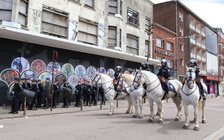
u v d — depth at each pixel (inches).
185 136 289.7
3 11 573.6
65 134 288.8
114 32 914.1
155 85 366.0
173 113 518.6
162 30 1296.8
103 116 458.0
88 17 821.9
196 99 325.4
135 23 1081.4
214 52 2210.9
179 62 1480.1
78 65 776.9
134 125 355.6
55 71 695.7
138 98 428.8
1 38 572.7
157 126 349.4
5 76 576.1
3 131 306.0
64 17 745.6
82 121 392.8
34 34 555.2
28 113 481.7
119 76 462.3
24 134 287.6
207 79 1990.7
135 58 960.9
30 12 638.5
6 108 541.3
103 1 889.5
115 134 291.7
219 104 875.4
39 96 573.9
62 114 496.7
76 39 770.8
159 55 1245.7
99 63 866.8
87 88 679.7
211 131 327.9
